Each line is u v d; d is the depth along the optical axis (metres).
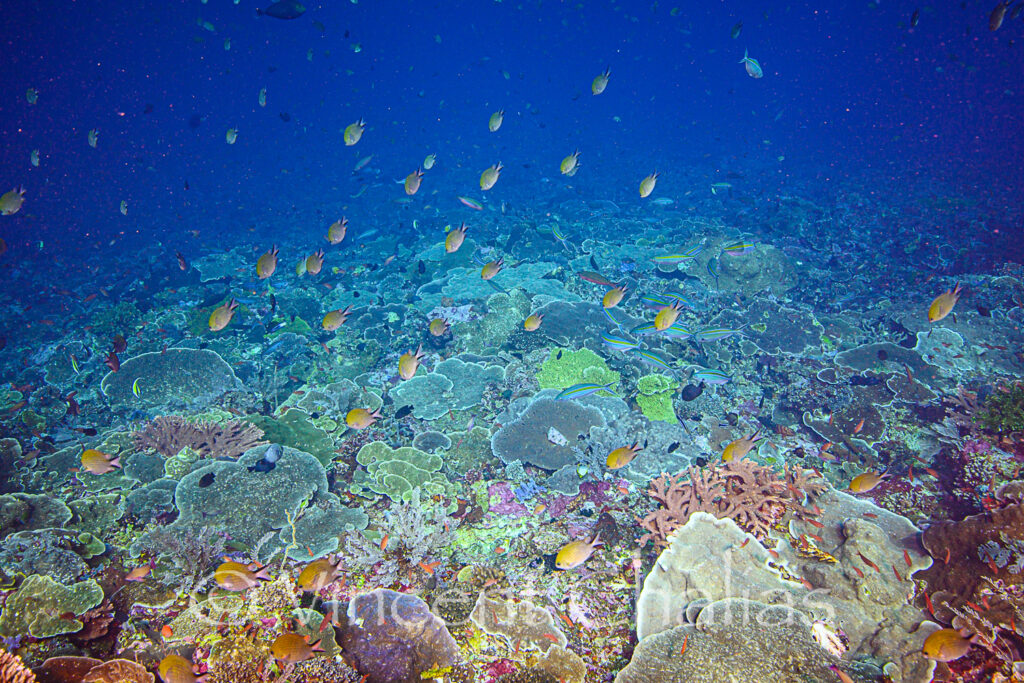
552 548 4.62
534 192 29.77
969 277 10.79
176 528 4.30
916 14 10.55
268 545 4.29
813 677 3.14
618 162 43.59
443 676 3.53
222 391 7.36
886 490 5.49
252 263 16.53
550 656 3.66
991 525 3.92
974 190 21.92
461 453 6.02
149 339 10.03
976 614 3.61
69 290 14.46
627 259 12.91
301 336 9.49
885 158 36.41
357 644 3.48
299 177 44.59
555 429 6.04
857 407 6.95
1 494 4.99
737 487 4.87
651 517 4.59
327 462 5.61
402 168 42.81
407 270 12.66
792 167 34.59
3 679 2.95
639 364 7.65
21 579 3.73
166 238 22.33
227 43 16.02
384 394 7.51
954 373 7.75
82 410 7.70
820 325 9.16
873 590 3.85
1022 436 5.80
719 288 11.40
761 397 7.61
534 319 6.29
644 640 3.60
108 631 3.71
